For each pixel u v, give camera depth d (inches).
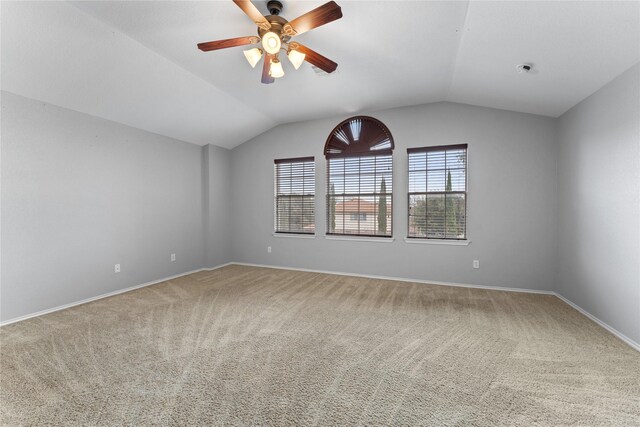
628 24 79.2
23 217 121.3
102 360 87.8
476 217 164.2
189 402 69.2
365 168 190.4
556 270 150.6
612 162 106.8
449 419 63.9
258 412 65.9
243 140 222.7
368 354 91.8
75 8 90.5
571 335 104.7
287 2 88.8
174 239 191.5
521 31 92.7
